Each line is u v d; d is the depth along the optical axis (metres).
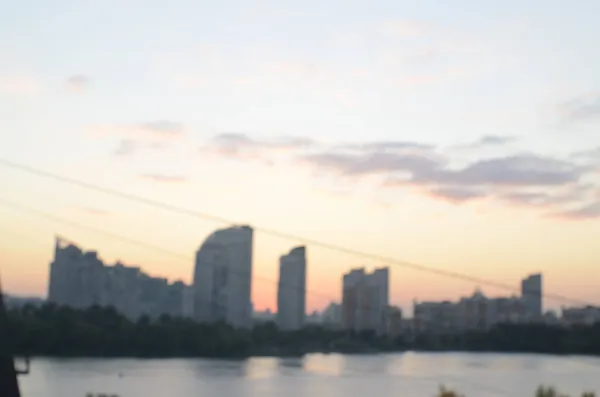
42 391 109.19
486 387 105.50
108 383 124.06
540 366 151.00
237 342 191.50
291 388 125.50
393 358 181.38
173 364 165.75
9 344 30.34
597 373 124.31
